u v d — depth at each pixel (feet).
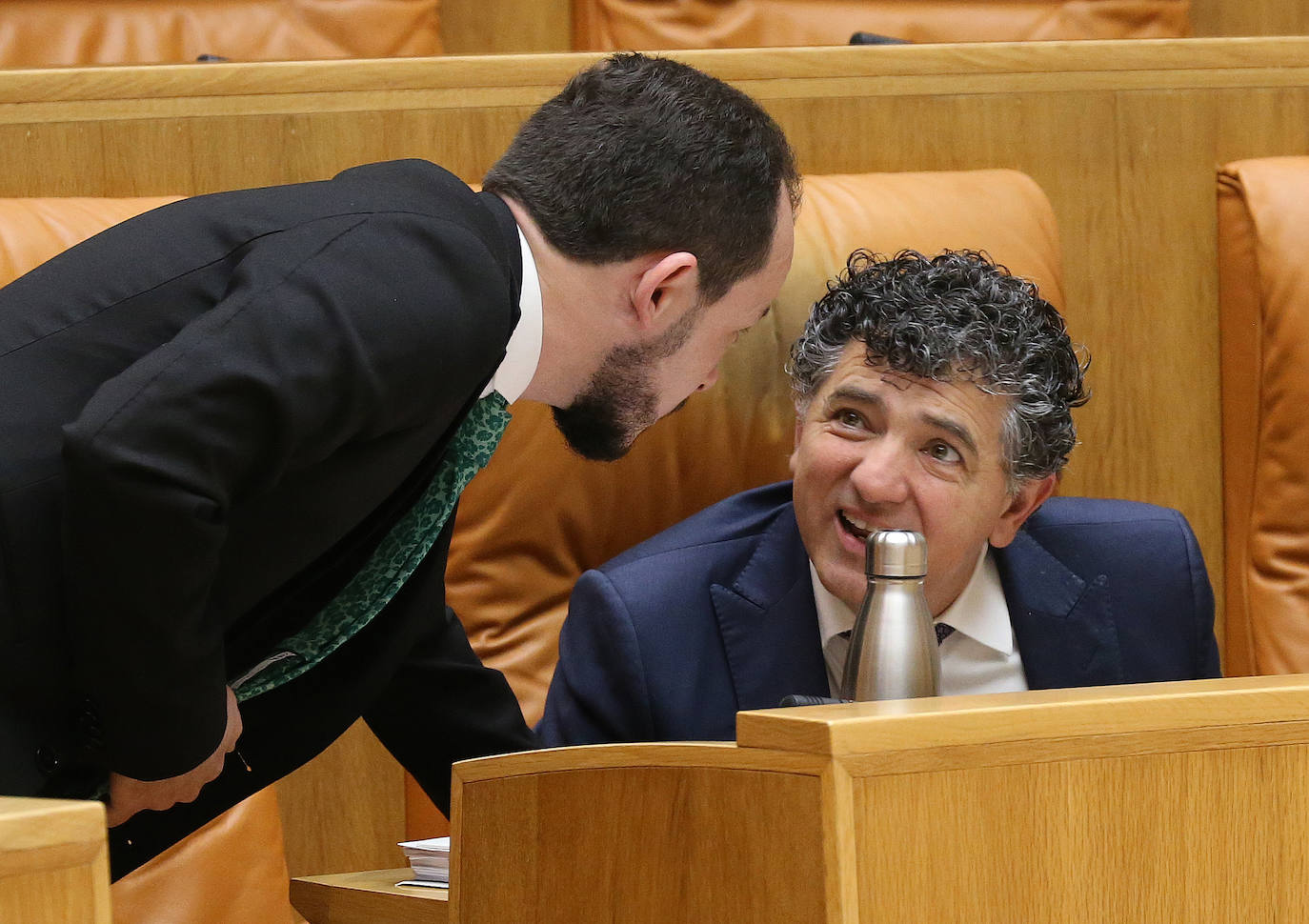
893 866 8.42
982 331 13.96
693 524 15.98
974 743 8.63
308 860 20.48
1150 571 16.26
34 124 20.38
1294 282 22.53
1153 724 9.04
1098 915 8.88
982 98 23.12
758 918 8.89
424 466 12.07
